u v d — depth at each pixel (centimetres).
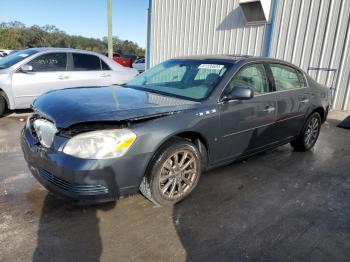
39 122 281
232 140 350
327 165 441
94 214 284
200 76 365
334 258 240
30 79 654
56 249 235
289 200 329
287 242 256
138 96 325
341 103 853
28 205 294
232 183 364
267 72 401
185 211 297
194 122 299
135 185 268
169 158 287
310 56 888
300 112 454
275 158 461
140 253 235
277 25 941
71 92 332
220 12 1090
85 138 244
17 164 392
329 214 304
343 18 813
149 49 1418
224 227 273
